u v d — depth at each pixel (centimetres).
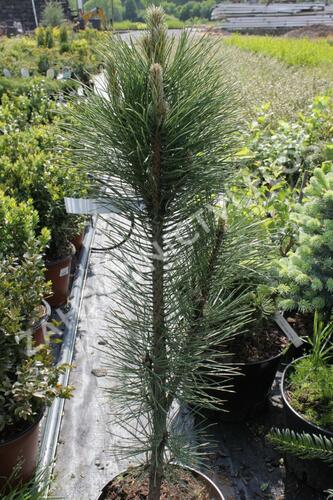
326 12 2734
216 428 249
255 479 222
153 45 111
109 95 114
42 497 184
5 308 199
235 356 238
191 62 113
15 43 1388
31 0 2577
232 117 118
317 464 205
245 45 1716
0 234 285
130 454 156
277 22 2712
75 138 122
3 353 196
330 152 381
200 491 178
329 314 269
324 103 504
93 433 244
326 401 212
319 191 269
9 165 350
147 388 150
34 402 199
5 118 486
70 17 2645
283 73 944
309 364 222
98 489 216
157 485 163
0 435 194
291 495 215
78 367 288
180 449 158
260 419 254
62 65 988
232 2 2970
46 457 225
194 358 142
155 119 108
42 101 534
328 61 1277
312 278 259
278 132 480
